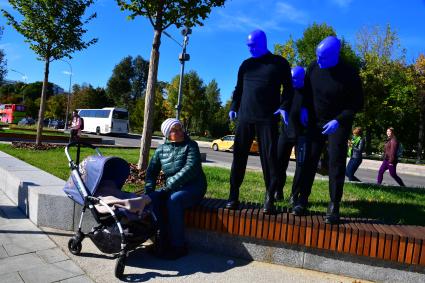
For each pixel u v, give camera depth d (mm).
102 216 4016
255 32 4379
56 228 5047
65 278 3658
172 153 4535
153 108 7883
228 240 4391
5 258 4043
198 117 56750
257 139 4434
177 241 4285
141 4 7773
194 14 7766
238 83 4660
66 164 9086
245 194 6656
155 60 7871
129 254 4332
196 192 4441
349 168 11266
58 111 77938
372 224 4207
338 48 4090
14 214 5664
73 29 13641
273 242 4219
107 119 48938
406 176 21422
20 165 7996
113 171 4605
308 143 4395
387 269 3869
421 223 5238
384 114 36000
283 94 4363
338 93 4168
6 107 67562
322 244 3990
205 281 3734
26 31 13406
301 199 4430
